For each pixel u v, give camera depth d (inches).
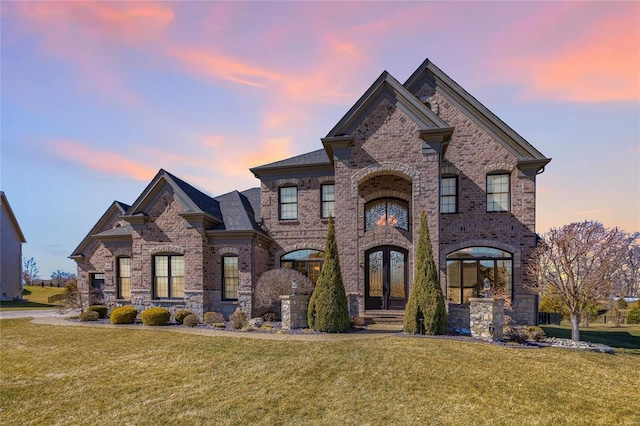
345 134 628.7
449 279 696.4
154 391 327.9
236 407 284.5
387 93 616.4
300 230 783.7
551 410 268.5
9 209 1641.2
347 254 615.5
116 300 790.5
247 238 713.6
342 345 436.8
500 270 673.0
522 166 664.4
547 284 514.6
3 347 518.6
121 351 471.8
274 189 804.6
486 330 465.4
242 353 426.9
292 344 452.1
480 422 249.9
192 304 705.6
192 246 713.6
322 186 781.9
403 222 696.4
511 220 669.3
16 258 1681.8
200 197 790.5
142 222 741.3
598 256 468.4
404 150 601.3
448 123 711.1
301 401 290.7
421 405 276.7
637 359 412.5
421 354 391.9
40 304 1456.7
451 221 695.7
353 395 298.0
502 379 326.0
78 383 357.4
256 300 695.1
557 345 452.1
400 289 663.1
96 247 1055.0
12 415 288.5
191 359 417.7
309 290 660.7
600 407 274.8
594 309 823.7
